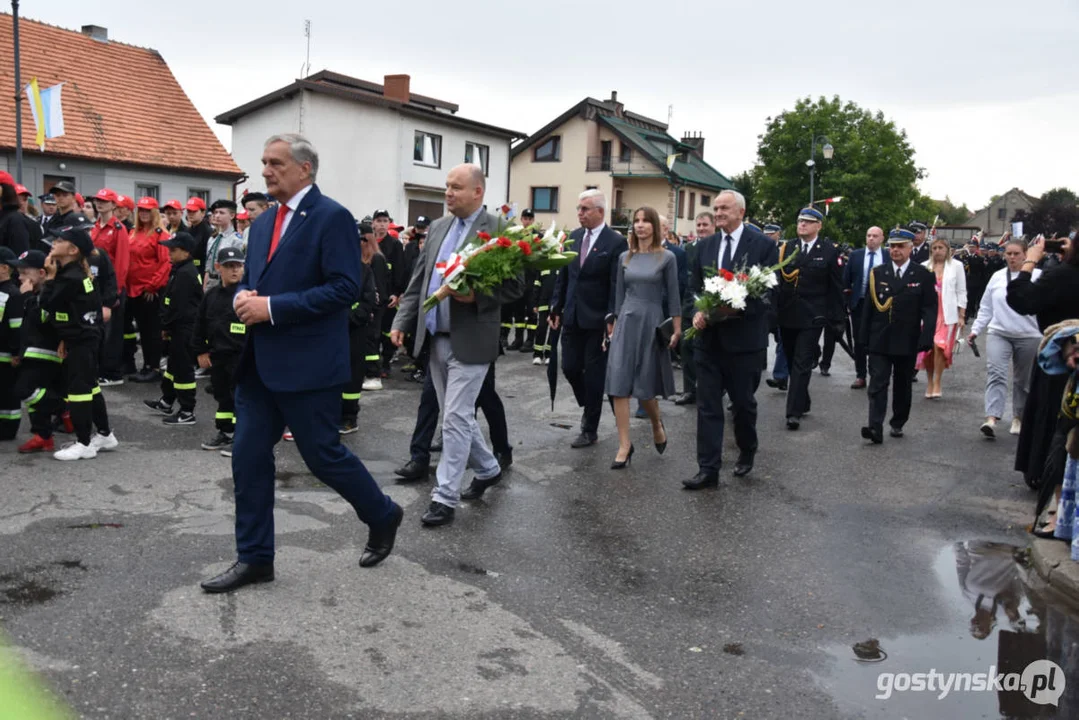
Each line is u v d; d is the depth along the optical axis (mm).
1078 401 5137
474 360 5461
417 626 4070
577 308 7727
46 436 6938
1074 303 5531
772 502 6387
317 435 4383
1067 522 5332
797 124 65938
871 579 4957
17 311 6992
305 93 37000
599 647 3963
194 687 3420
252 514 4410
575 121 55469
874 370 8461
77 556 4750
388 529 4758
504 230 5633
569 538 5418
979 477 7328
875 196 65375
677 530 5668
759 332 6633
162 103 29047
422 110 37000
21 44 26062
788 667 3863
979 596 4754
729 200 6918
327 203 4312
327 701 3373
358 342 8008
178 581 4453
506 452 7016
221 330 7078
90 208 13188
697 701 3531
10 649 3648
